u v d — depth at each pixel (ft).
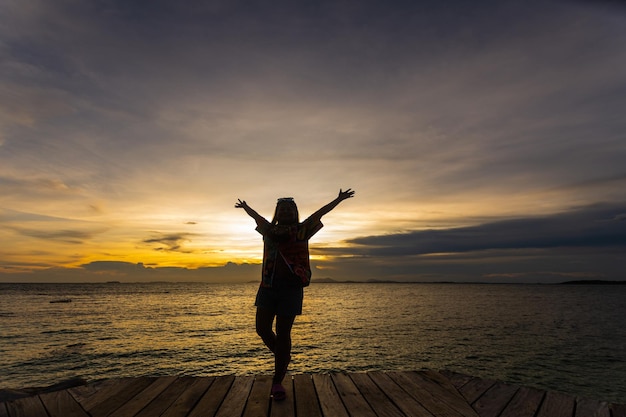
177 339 89.56
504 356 69.41
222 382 13.66
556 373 57.57
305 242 12.59
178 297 354.54
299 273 12.03
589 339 90.89
